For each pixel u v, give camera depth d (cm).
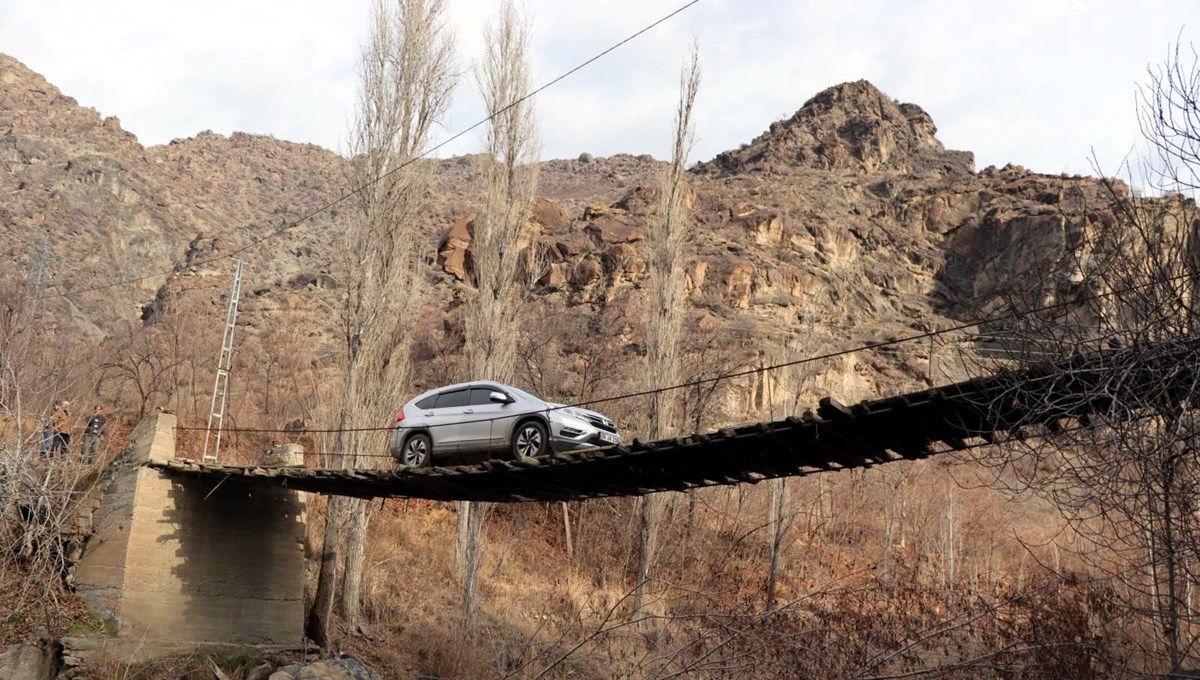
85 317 8375
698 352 4547
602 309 6712
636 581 3062
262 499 2108
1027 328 897
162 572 1919
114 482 1995
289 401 4234
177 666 1844
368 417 2384
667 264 3103
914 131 16262
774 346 5956
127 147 16575
